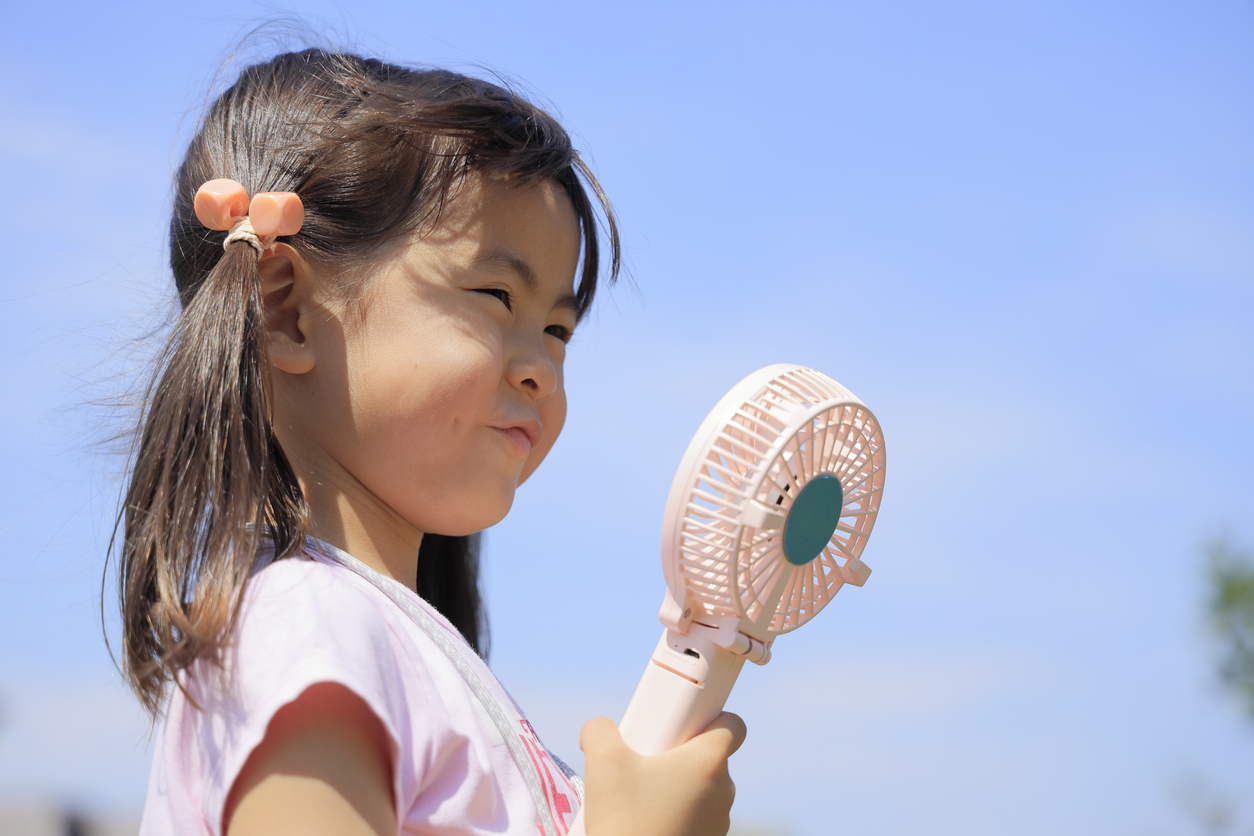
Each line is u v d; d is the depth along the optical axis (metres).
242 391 1.30
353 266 1.43
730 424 1.23
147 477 1.28
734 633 1.22
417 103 1.53
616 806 1.13
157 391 1.33
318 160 1.47
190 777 1.11
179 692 1.16
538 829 1.22
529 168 1.51
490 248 1.46
